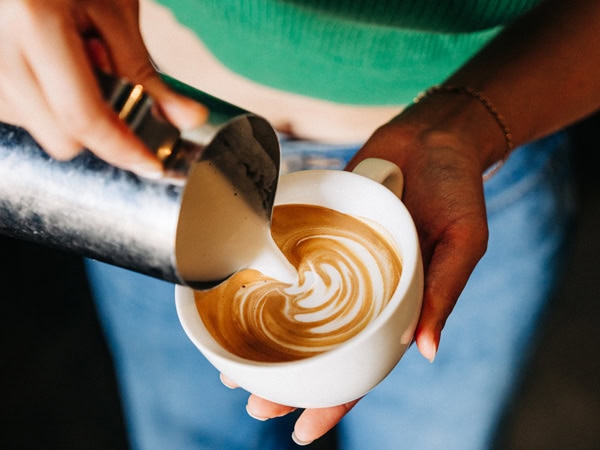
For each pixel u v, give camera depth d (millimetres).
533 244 1097
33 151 550
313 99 1016
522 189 1045
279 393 642
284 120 1048
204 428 1286
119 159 521
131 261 567
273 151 680
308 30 906
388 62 956
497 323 1152
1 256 1923
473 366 1184
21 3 494
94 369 1690
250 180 713
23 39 500
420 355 1145
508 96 895
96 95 504
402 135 865
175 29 1001
